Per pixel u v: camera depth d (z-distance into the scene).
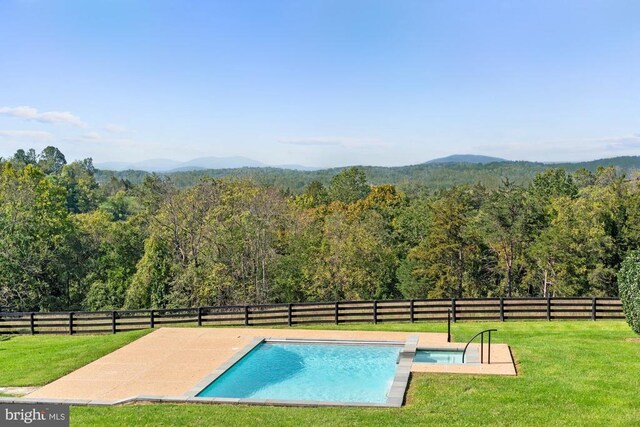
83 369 16.27
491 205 51.25
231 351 18.00
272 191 50.75
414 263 53.53
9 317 23.33
